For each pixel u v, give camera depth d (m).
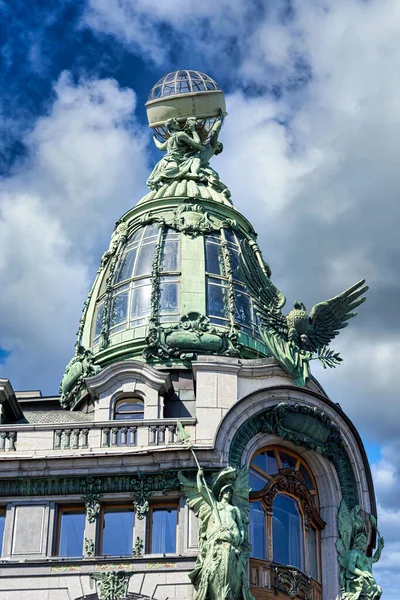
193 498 50.84
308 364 56.53
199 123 72.12
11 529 51.28
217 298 62.72
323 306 59.31
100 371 58.44
